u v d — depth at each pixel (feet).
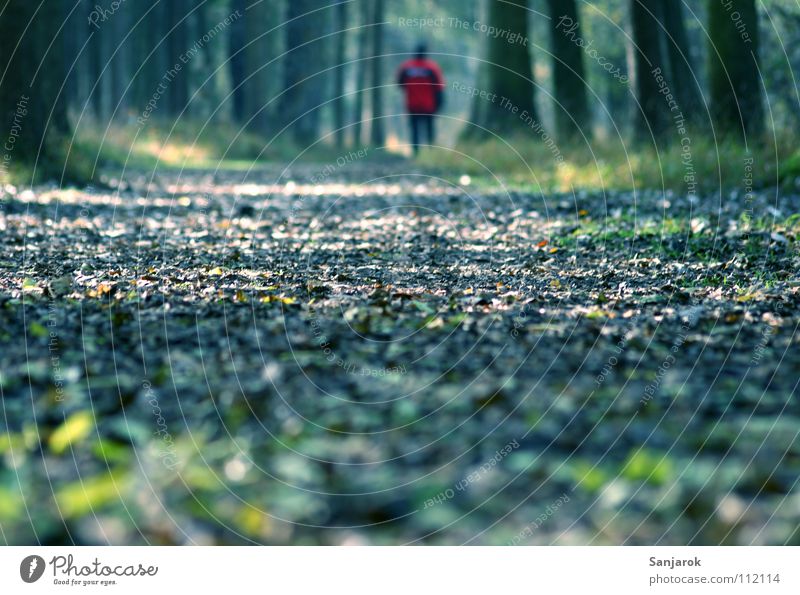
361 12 241.96
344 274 33.45
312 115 222.28
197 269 35.22
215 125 168.35
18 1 75.51
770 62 103.55
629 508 13.23
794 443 15.42
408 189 80.84
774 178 67.05
